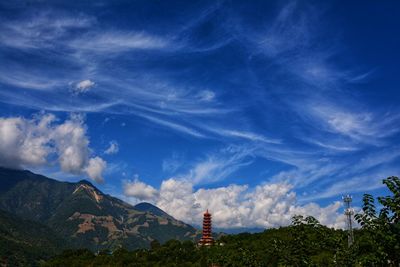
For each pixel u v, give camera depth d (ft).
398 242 71.41
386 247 72.69
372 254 74.38
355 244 86.94
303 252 110.93
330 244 107.14
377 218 75.05
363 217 77.56
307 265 106.83
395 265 72.84
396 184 73.77
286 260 112.16
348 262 92.73
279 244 123.54
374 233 74.84
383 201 73.56
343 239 102.42
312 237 112.47
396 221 72.90
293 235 115.24
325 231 111.24
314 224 114.21
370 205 77.51
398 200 72.08
